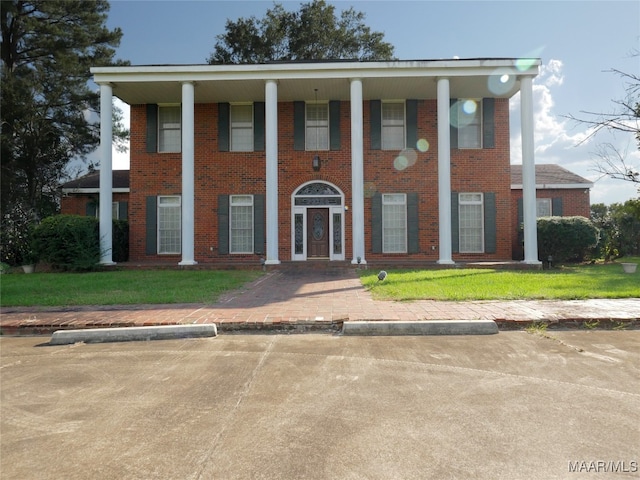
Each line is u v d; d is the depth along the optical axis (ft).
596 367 16.19
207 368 16.72
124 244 60.18
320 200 59.93
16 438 11.24
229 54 103.14
